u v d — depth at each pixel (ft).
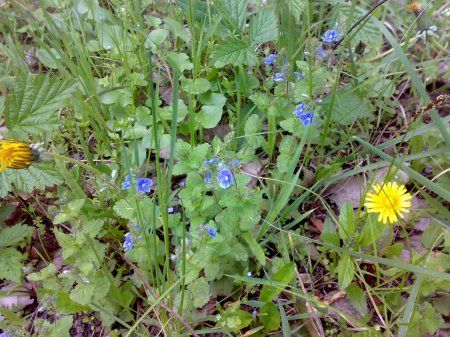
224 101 1.45
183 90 1.51
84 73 1.45
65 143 1.53
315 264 1.22
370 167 1.29
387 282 1.13
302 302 1.17
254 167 1.41
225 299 1.20
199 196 1.11
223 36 1.56
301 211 1.35
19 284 1.26
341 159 1.37
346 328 1.12
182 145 1.14
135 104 1.55
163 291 1.09
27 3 1.82
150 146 1.31
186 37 1.57
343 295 1.18
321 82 1.30
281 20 1.48
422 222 1.29
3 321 1.14
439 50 1.66
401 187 1.05
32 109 1.20
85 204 1.24
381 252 1.19
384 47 1.74
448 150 1.20
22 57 1.62
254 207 1.11
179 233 1.16
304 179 1.35
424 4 1.65
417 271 0.99
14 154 1.00
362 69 1.59
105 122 1.45
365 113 1.42
